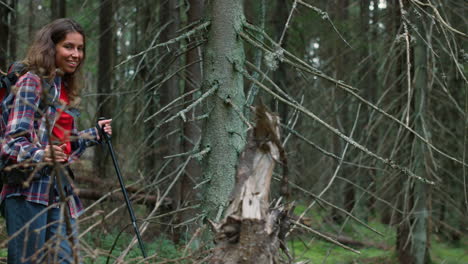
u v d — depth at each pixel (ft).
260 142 7.88
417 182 22.21
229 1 11.59
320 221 30.30
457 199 26.99
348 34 25.00
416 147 22.18
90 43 31.45
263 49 10.90
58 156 8.14
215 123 11.55
